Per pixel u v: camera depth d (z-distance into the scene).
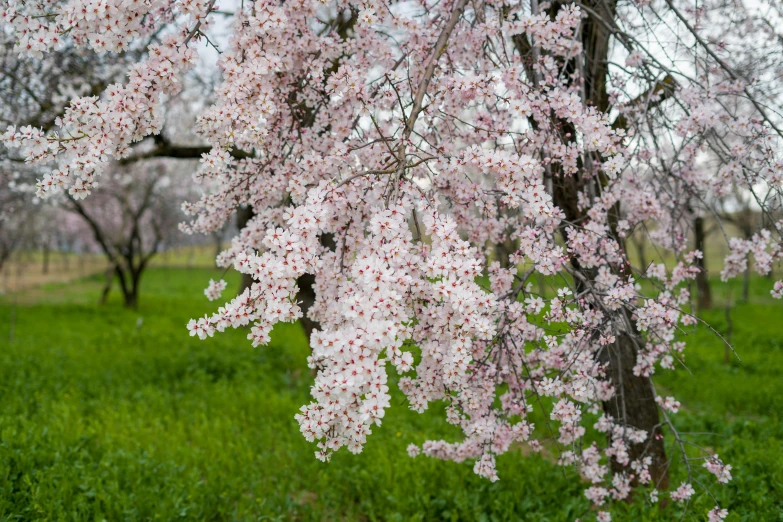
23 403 6.71
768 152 3.09
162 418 6.53
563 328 2.68
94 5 2.03
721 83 3.40
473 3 2.87
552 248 2.66
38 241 27.06
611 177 2.82
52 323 14.48
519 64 2.99
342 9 3.05
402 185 2.38
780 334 12.48
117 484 4.24
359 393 1.83
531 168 2.29
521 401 3.09
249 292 2.02
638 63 3.32
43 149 2.11
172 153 6.58
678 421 6.59
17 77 5.41
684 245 3.49
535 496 4.51
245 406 7.12
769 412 7.36
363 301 1.88
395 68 2.99
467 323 2.00
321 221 2.08
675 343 3.53
